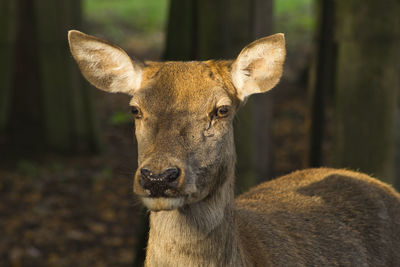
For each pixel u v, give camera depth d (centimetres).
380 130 1028
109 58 608
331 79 2133
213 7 1042
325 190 736
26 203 1439
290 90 2438
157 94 539
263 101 1218
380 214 720
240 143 1072
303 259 645
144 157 511
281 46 582
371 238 707
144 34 3516
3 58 1700
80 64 615
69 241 1294
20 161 1673
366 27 1002
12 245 1256
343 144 1053
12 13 1684
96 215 1412
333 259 666
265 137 1232
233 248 570
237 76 593
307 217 688
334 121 1071
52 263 1202
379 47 1007
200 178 524
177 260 555
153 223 562
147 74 586
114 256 1243
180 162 491
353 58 1022
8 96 1742
